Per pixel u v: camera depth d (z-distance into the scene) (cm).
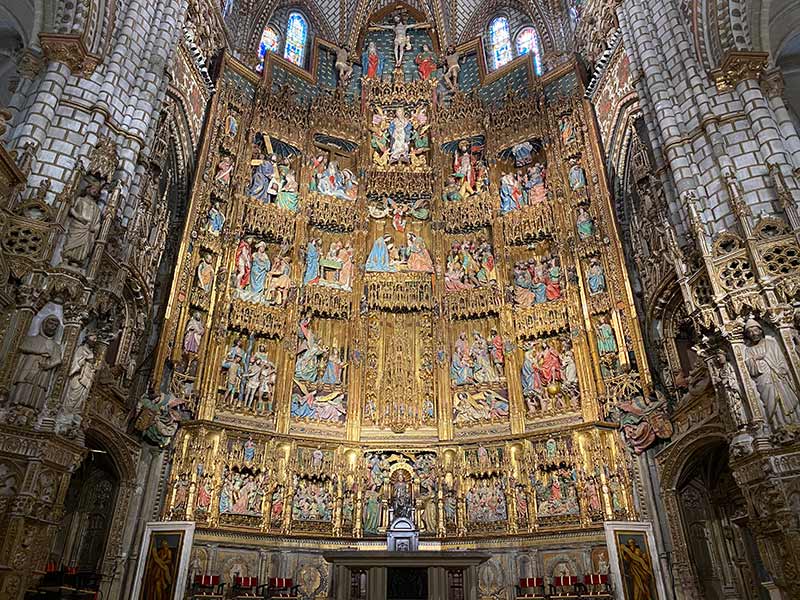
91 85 1553
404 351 2270
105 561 1566
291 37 2989
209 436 1836
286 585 1709
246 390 2023
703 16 1664
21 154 1373
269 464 1908
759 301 1302
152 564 1534
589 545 1750
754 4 1630
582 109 2364
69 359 1280
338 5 3069
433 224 2456
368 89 2772
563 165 2336
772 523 1184
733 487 1706
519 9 3000
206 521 1736
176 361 1853
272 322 2147
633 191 2084
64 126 1473
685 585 1600
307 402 2097
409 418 2141
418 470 2064
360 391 2144
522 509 1900
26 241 1306
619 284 2009
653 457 1792
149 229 1823
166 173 2073
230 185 2248
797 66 1941
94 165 1449
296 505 1917
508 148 2512
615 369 1953
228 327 2062
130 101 1636
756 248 1345
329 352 2230
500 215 2408
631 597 1566
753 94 1536
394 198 2588
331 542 1883
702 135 1574
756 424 1237
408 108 2783
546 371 2095
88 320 1359
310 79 2755
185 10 1945
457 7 3080
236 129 2348
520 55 2848
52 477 1223
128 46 1670
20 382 1216
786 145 1487
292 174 2464
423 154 2673
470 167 2559
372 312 2319
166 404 1778
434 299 2316
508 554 1847
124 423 1673
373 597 1356
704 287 1444
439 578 1378
